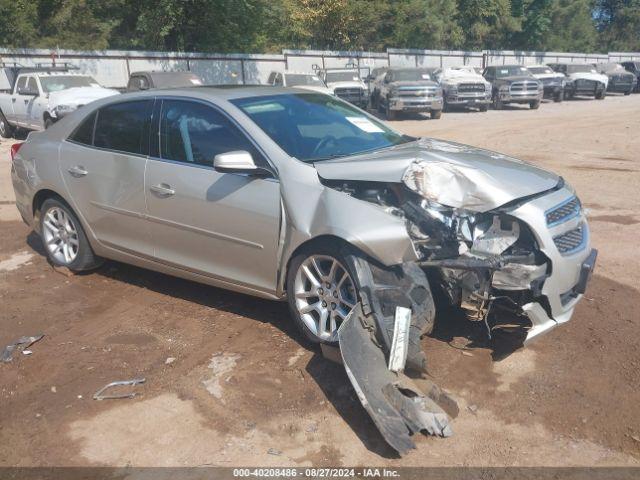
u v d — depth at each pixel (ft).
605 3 200.64
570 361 13.34
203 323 15.37
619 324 15.15
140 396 12.17
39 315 16.07
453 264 12.39
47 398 12.19
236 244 14.42
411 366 11.82
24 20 88.28
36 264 20.13
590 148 45.57
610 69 112.68
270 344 14.16
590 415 11.41
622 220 24.95
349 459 10.26
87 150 17.49
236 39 102.63
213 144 14.98
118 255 17.35
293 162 13.76
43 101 51.67
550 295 12.62
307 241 13.11
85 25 95.55
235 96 15.72
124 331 15.05
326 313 13.35
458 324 14.88
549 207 12.84
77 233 18.21
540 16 155.12
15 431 11.15
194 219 15.03
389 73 77.25
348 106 17.80
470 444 10.63
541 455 10.34
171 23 93.25
